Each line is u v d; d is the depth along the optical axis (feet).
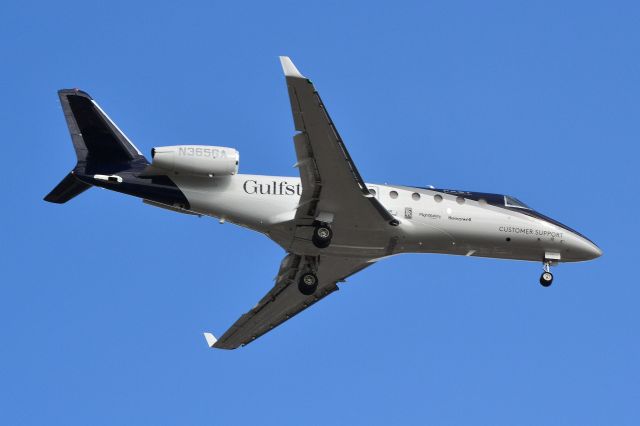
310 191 262.47
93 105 271.90
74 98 270.05
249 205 274.16
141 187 272.10
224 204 273.75
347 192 262.26
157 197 272.92
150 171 270.67
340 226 272.92
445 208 286.66
